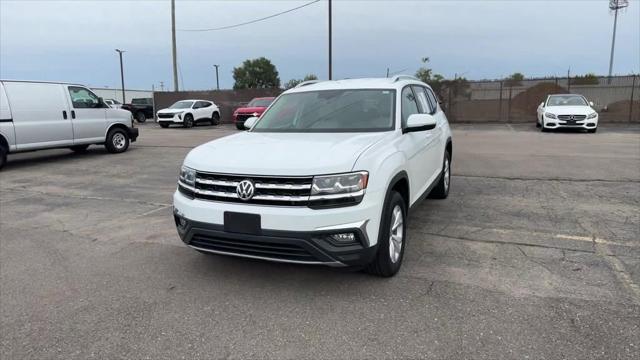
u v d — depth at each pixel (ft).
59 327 10.88
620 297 11.56
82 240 17.56
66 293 12.75
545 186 25.18
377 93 16.30
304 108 16.55
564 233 16.79
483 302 11.48
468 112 81.87
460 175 29.07
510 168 31.17
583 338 9.75
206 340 10.12
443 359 9.18
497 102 80.28
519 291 12.03
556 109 57.93
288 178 11.07
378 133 14.15
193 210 12.01
